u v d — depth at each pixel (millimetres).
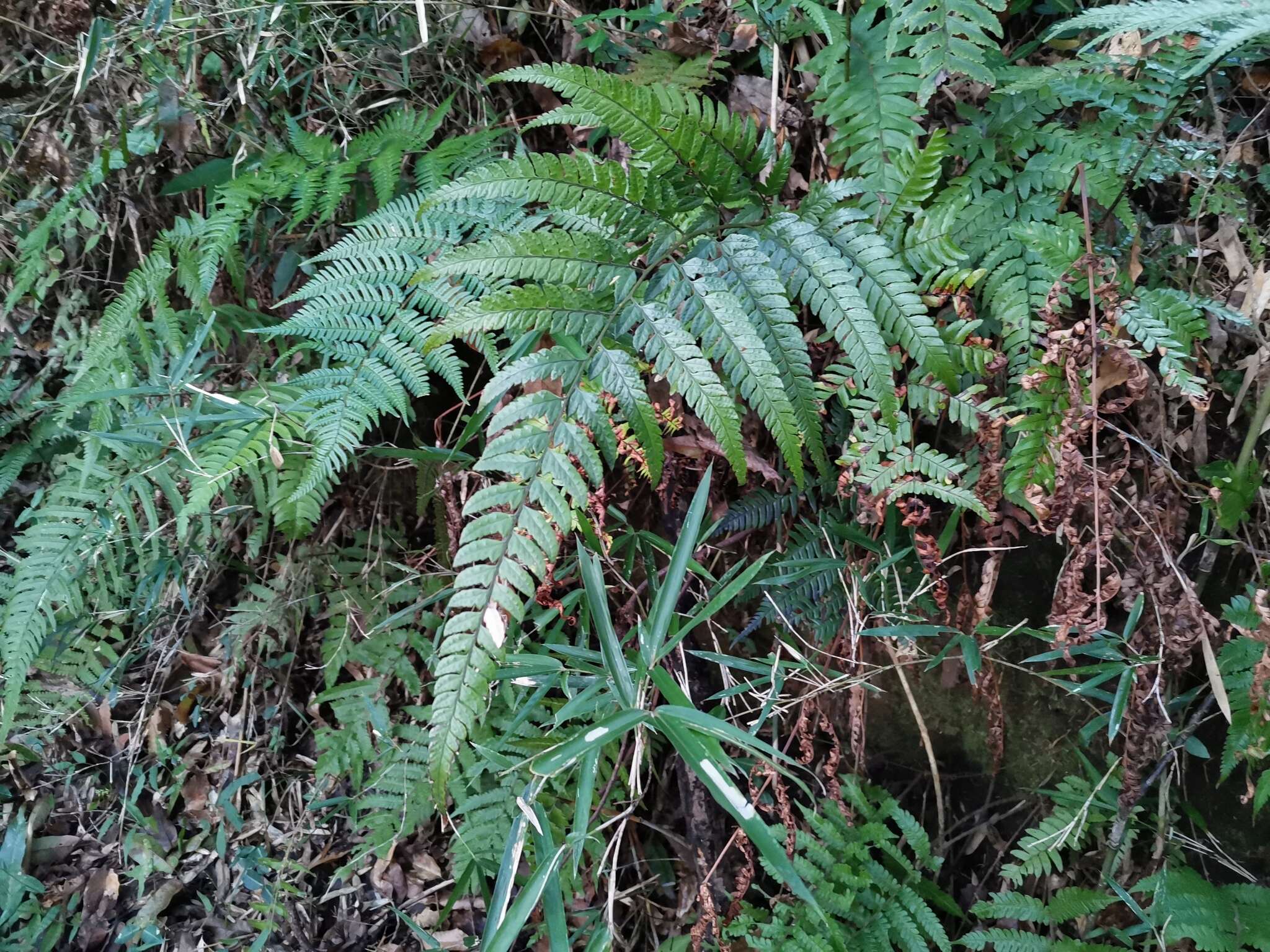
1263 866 753
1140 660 694
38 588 794
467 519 785
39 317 996
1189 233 729
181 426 775
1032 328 641
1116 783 759
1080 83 663
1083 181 636
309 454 781
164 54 844
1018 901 744
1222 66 671
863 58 688
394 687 917
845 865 754
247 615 922
